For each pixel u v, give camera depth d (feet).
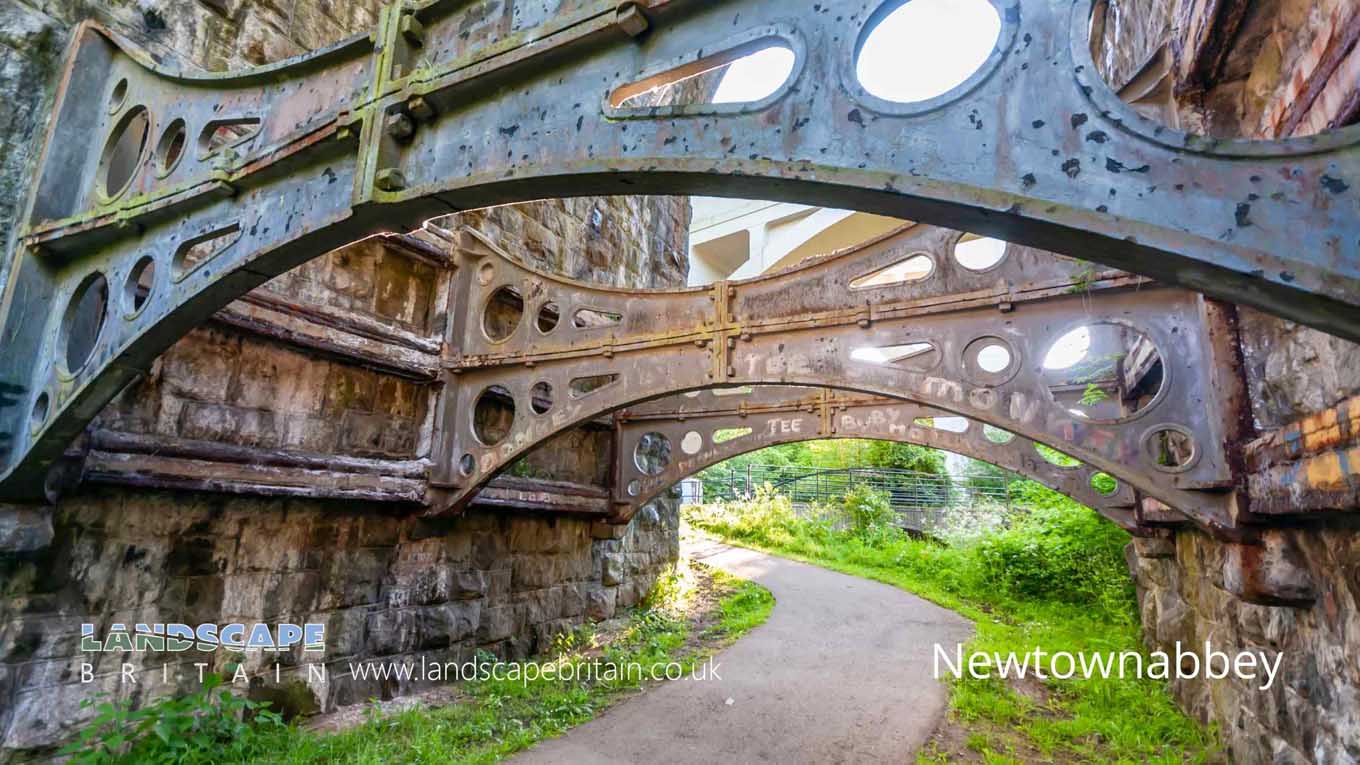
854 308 15.16
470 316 19.85
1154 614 21.08
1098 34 18.06
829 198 5.01
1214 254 3.60
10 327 10.11
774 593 35.12
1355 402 6.39
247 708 13.97
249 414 14.65
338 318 16.24
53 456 9.59
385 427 17.88
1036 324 13.52
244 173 8.09
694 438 33.24
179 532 13.17
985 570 35.99
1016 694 18.25
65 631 11.48
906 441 20.52
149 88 10.61
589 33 5.87
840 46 4.94
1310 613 9.44
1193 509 11.23
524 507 21.21
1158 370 16.60
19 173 11.11
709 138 5.25
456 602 19.43
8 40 11.41
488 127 6.54
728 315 16.44
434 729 14.39
